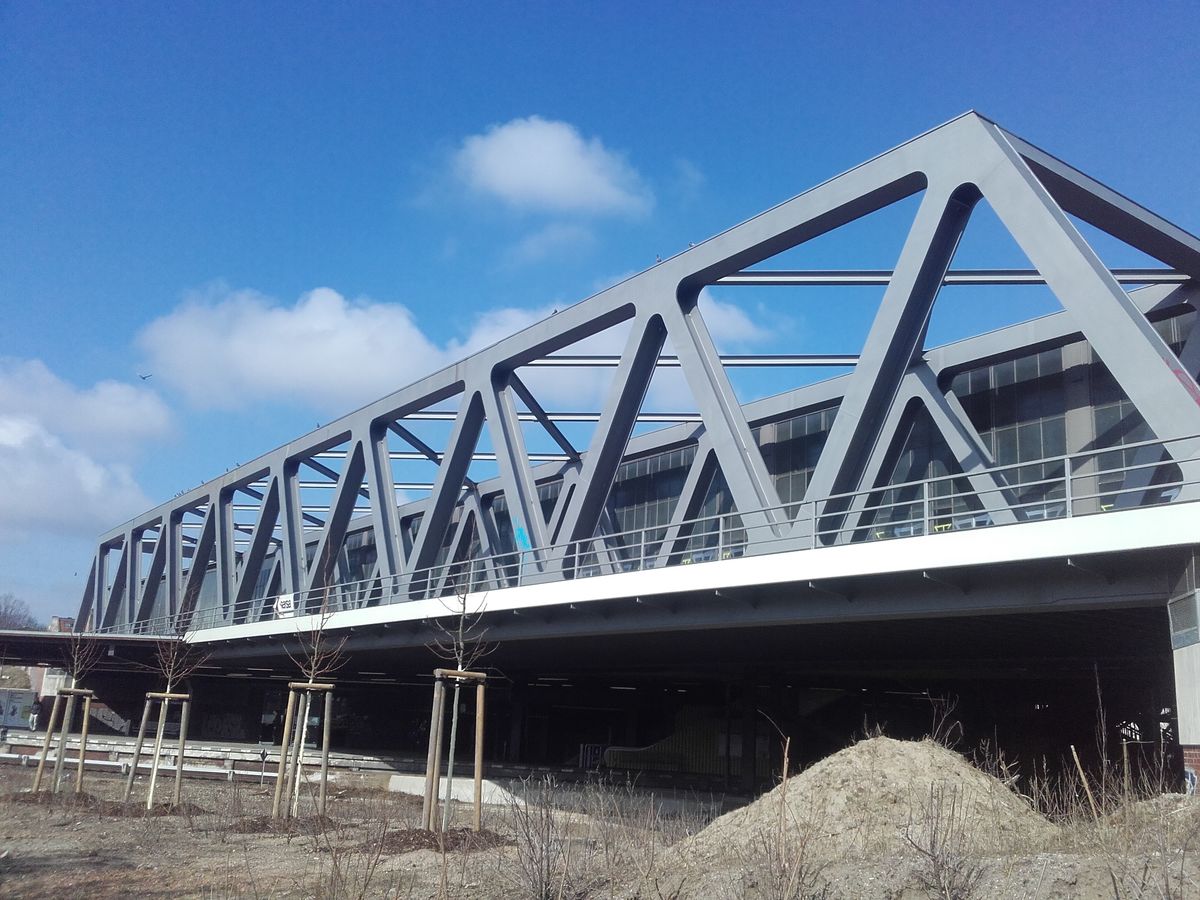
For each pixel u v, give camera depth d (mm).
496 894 12602
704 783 39031
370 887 13414
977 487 28906
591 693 57344
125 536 73750
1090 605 18953
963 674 35938
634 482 47438
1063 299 20469
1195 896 8680
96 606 78562
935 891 9930
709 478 35500
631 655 36938
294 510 49531
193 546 88562
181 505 63094
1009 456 31766
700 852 13688
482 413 38000
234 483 55562
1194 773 15805
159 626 65812
